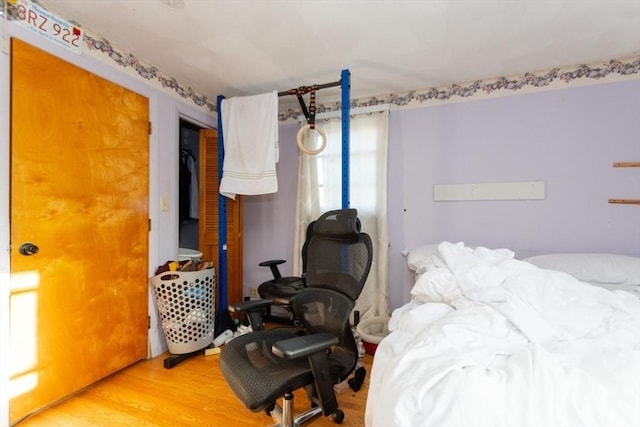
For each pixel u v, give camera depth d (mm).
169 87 2336
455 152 2438
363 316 2584
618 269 1695
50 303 1568
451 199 2439
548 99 2193
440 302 1443
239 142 2393
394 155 2611
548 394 735
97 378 1793
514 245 2273
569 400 721
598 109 2076
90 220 1761
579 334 1067
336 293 1407
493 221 2330
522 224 2258
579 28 1720
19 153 1438
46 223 1549
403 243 2582
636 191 1994
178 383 1833
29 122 1476
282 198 3031
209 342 2234
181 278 2062
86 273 1740
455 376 823
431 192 2504
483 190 2354
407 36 1817
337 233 1480
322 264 1530
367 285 2600
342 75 2094
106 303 1853
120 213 1943
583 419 687
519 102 2264
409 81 2406
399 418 767
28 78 1470
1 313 1394
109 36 1830
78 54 1696
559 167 2166
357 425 1466
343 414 1493
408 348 1038
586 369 823
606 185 2061
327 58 2078
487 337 1037
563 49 1938
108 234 1866
